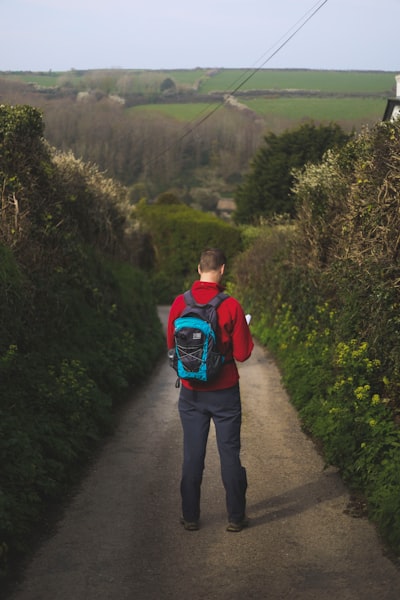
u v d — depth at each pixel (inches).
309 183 553.0
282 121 4729.3
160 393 424.2
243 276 984.3
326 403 324.5
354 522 208.2
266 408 381.4
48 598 162.7
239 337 202.8
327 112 5049.2
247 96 5757.9
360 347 321.7
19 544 186.1
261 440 307.7
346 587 167.2
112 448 290.0
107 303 518.0
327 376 366.6
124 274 649.0
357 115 4950.8
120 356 440.1
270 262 798.5
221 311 201.9
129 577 173.9
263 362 580.7
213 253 209.0
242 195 1861.5
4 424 233.5
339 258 416.5
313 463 271.7
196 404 204.8
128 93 4913.9
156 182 3523.6
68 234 460.4
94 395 326.3
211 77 7229.3
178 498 230.7
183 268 1676.9
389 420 262.7
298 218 599.5
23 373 294.0
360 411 274.7
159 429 325.1
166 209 1772.9
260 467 266.7
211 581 171.8
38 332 354.6
